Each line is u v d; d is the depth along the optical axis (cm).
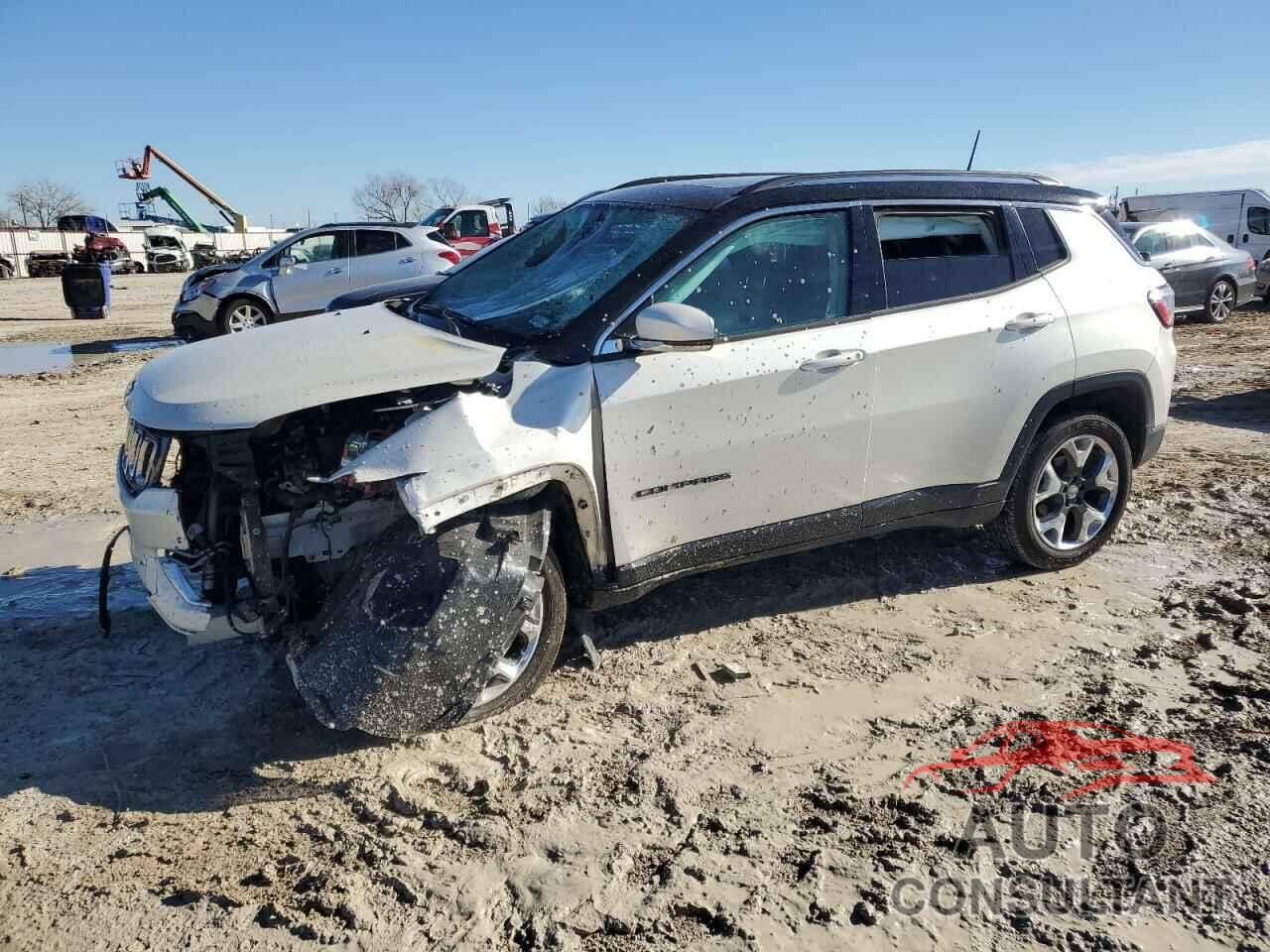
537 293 414
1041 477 466
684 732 353
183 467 372
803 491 407
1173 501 587
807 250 407
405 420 357
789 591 468
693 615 446
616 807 312
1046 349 445
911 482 431
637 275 380
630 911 268
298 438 360
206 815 316
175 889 282
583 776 328
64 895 279
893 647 415
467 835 300
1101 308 462
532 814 309
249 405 333
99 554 546
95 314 2034
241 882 285
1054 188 477
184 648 426
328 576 366
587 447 360
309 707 360
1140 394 481
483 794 320
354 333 390
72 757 348
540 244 468
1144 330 475
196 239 5444
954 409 428
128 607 469
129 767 343
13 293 2945
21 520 613
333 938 262
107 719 372
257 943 261
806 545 418
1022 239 454
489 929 263
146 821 313
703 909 267
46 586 498
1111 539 529
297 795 325
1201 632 418
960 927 260
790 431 395
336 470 353
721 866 284
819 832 298
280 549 353
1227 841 289
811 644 419
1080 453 475
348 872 287
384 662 323
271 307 1448
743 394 383
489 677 335
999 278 444
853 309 410
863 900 269
